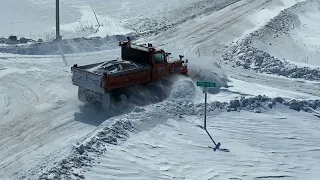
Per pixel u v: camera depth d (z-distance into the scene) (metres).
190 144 12.88
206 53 26.70
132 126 13.48
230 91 18.64
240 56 25.69
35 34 34.09
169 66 18.11
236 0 47.69
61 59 23.94
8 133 14.01
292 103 16.80
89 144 11.88
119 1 52.72
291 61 25.42
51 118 15.34
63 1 50.28
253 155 12.50
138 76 16.84
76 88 18.77
